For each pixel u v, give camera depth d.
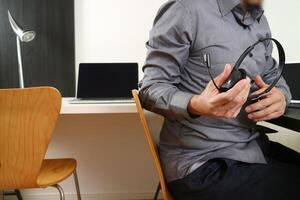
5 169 0.97
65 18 1.55
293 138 1.66
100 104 1.13
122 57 1.61
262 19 0.94
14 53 1.54
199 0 0.79
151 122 1.09
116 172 1.73
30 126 0.94
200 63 0.79
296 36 1.66
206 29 0.78
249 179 0.70
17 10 1.53
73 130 1.67
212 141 0.78
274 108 0.74
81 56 1.60
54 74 1.57
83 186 1.72
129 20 1.60
